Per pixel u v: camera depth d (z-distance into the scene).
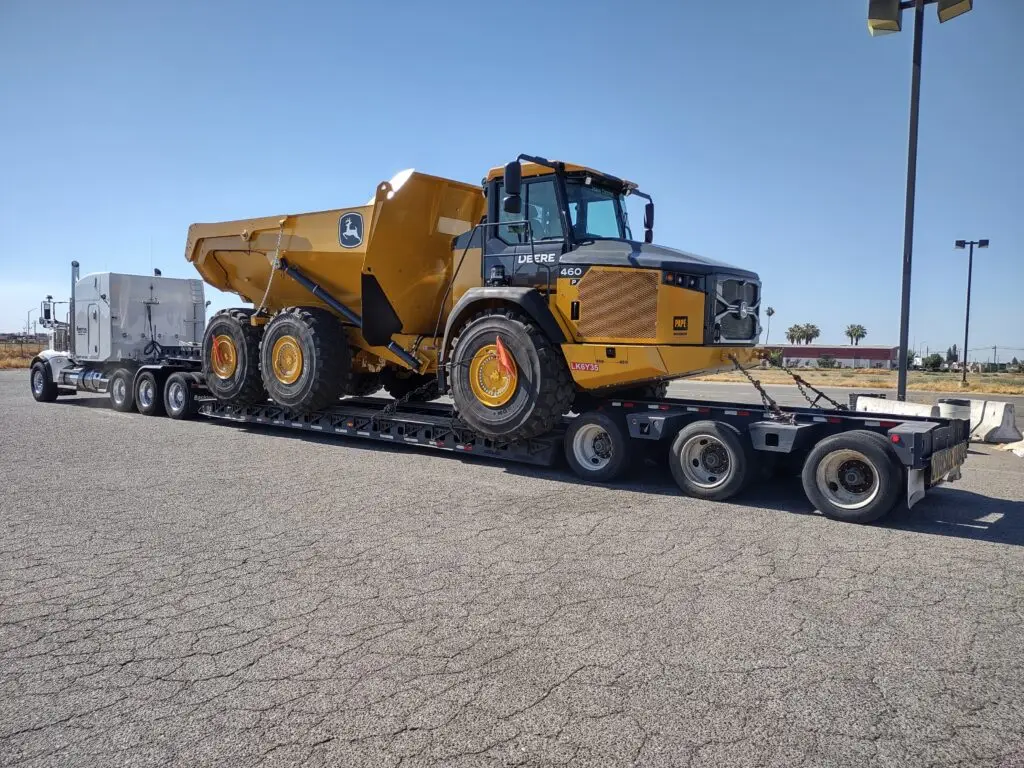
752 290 8.61
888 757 2.88
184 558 5.23
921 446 6.21
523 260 8.61
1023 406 20.70
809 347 98.31
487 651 3.77
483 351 8.56
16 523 6.11
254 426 12.68
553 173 8.42
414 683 3.43
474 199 10.62
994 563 5.32
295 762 2.81
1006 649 3.85
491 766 2.79
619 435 7.88
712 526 6.27
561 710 3.20
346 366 10.90
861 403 11.83
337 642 3.86
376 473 8.46
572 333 8.15
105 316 15.36
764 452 7.36
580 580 4.84
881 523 6.46
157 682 3.43
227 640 3.88
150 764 2.79
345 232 10.34
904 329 11.48
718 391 25.41
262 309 11.89
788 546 5.70
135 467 8.59
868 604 4.47
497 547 5.55
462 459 9.56
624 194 9.55
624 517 6.54
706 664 3.64
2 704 3.23
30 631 3.99
